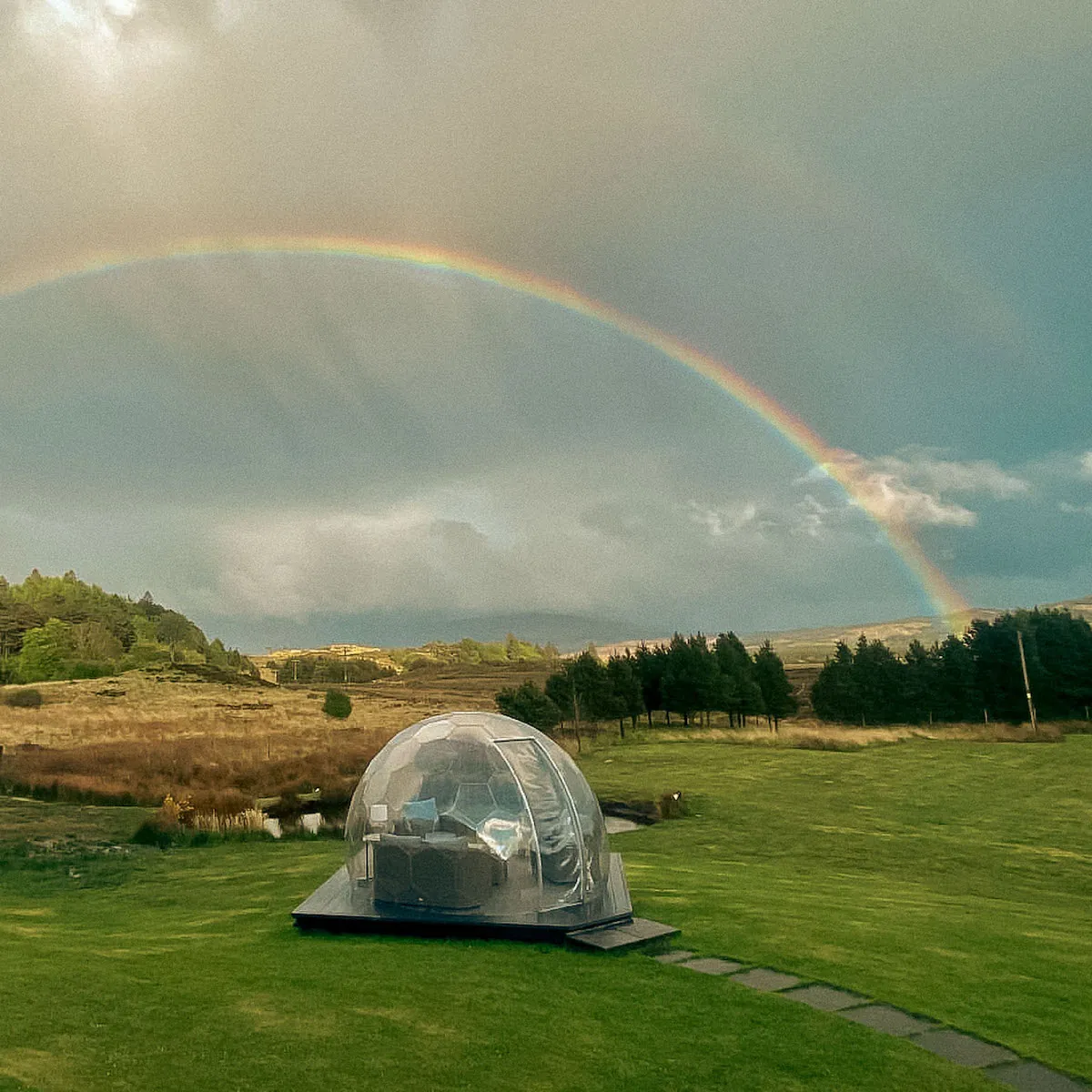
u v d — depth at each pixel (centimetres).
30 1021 775
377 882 1278
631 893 1516
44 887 1733
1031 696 6097
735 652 6819
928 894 1761
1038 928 1415
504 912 1225
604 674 5559
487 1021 845
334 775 3725
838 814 2927
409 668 16538
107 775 3381
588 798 1410
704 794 3291
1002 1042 880
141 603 16050
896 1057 822
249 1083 675
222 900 1603
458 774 1345
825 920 1348
